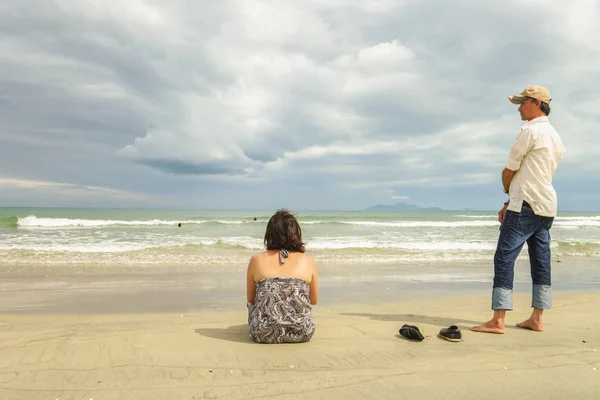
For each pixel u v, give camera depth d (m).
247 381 2.57
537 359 3.08
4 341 3.47
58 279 8.00
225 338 3.67
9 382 2.51
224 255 11.94
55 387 2.44
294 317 3.46
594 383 2.60
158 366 2.83
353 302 6.09
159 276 8.46
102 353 3.12
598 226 30.45
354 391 2.42
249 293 3.76
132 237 17.78
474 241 17.62
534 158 3.84
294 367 2.84
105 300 6.15
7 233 19.00
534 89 3.94
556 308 5.37
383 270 9.76
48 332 3.88
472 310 5.39
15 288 7.06
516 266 10.63
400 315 4.95
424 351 3.28
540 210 3.86
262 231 21.95
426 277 8.80
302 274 3.60
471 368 2.86
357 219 48.34
